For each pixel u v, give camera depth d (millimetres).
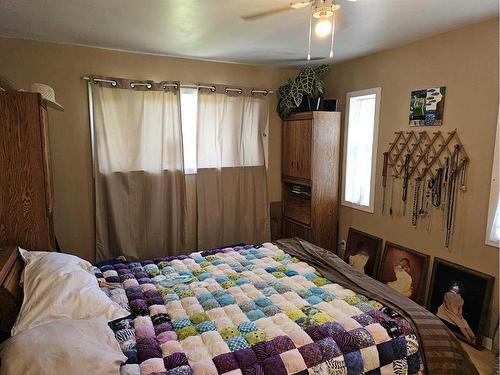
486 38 2426
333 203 3896
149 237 3617
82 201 3387
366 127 3600
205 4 2135
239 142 3965
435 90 2807
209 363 1438
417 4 2121
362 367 1569
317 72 3842
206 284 2201
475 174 2551
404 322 1785
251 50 3273
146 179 3549
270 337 1629
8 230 2098
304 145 3852
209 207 3893
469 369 1780
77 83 3207
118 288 2119
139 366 1405
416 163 3016
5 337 1643
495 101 2400
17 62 2979
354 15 2312
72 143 3270
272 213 4410
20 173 2084
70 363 1203
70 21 2469
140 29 2641
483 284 2477
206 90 3697
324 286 2201
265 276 2342
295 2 2066
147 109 3463
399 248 3199
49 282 1702
